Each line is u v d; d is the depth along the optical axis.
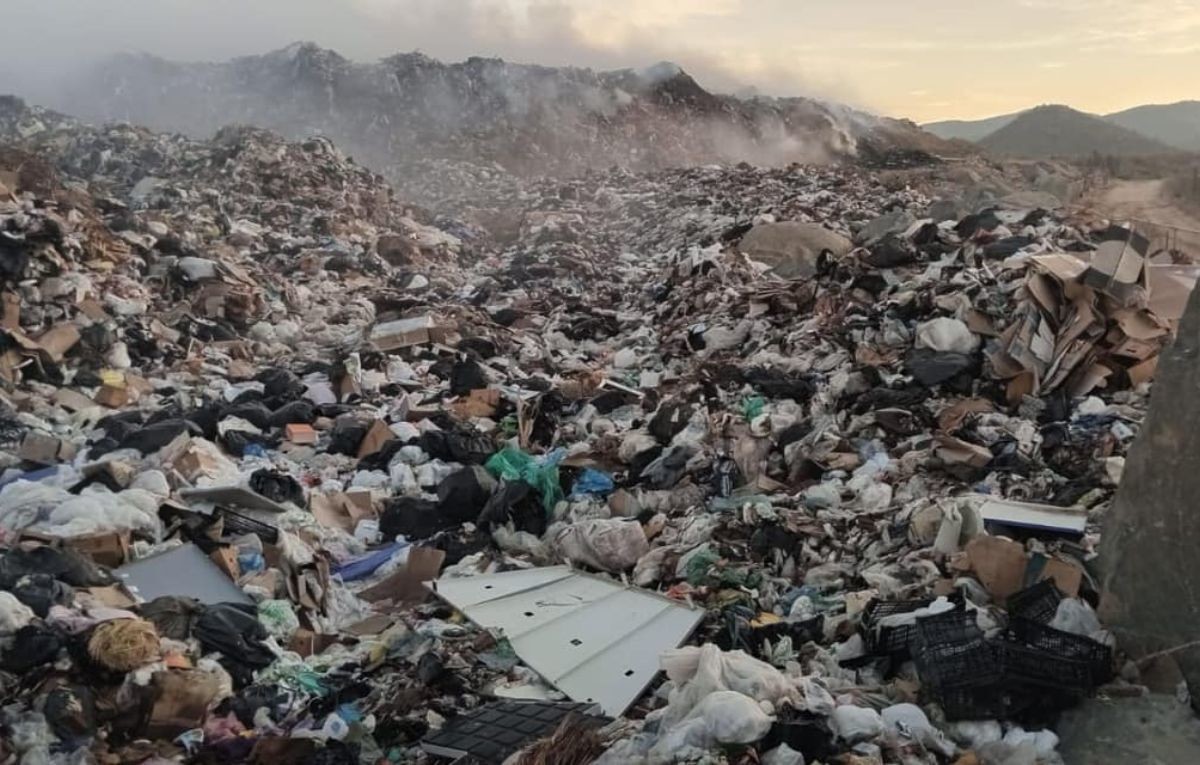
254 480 10.23
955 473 9.50
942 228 17.53
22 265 15.11
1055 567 6.39
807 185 36.09
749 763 4.94
